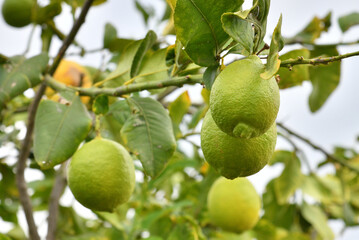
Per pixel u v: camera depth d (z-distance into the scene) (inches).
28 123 36.2
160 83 31.1
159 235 44.8
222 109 26.1
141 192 45.1
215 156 27.4
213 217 42.7
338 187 54.6
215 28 27.8
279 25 25.6
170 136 32.6
